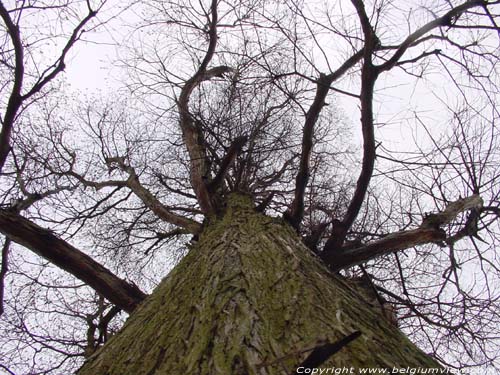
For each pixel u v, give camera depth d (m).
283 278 2.63
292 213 4.57
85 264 3.89
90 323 5.36
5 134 4.14
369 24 4.48
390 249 4.43
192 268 3.09
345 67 5.01
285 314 2.20
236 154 5.26
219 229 3.90
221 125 6.18
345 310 2.37
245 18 5.70
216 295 2.43
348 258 4.36
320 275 2.86
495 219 5.12
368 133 4.54
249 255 3.00
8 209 4.39
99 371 2.20
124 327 2.71
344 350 1.91
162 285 3.18
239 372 1.74
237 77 6.05
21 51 4.10
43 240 3.86
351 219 4.46
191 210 6.40
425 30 4.59
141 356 2.13
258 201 6.77
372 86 4.57
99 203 6.23
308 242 4.35
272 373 1.73
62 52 4.30
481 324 5.23
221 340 1.98
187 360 1.90
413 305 4.89
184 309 2.44
